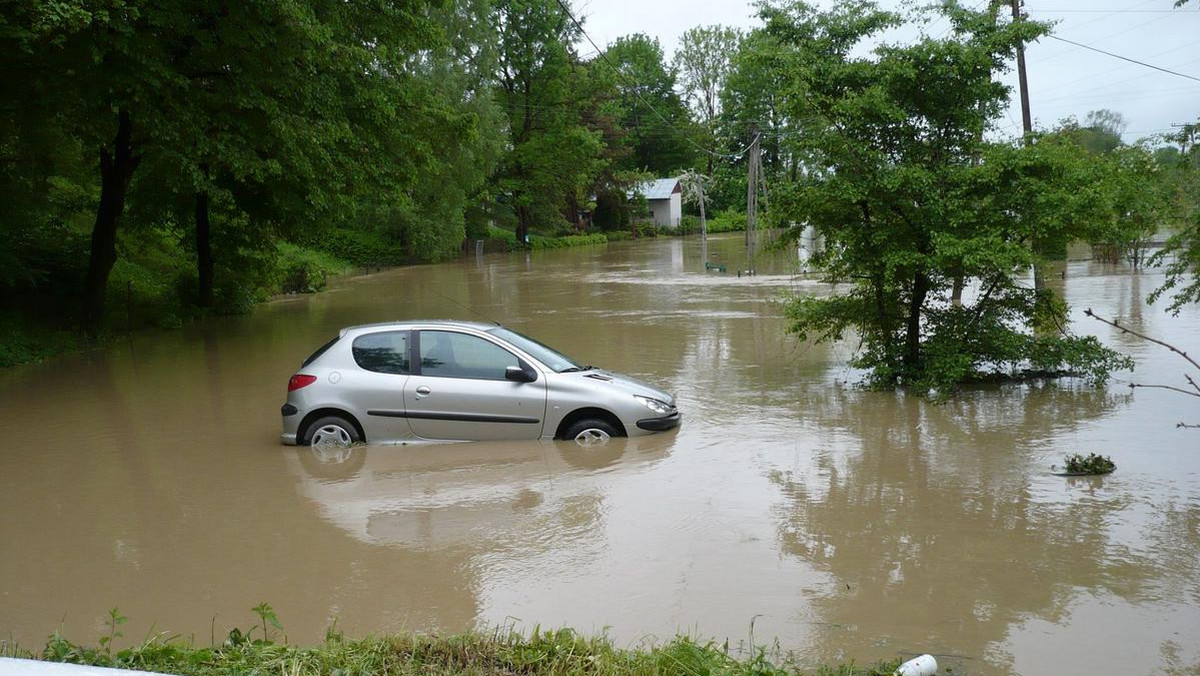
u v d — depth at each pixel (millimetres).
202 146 16906
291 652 4176
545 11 67188
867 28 13211
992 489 7746
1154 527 6652
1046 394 11906
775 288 29828
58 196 26375
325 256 47375
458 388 9766
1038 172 12023
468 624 5164
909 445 9375
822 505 7367
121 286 24406
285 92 17859
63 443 10211
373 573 6039
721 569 5977
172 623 5285
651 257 52062
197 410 12070
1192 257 9562
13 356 16531
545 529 6887
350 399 9766
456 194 53062
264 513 7453
